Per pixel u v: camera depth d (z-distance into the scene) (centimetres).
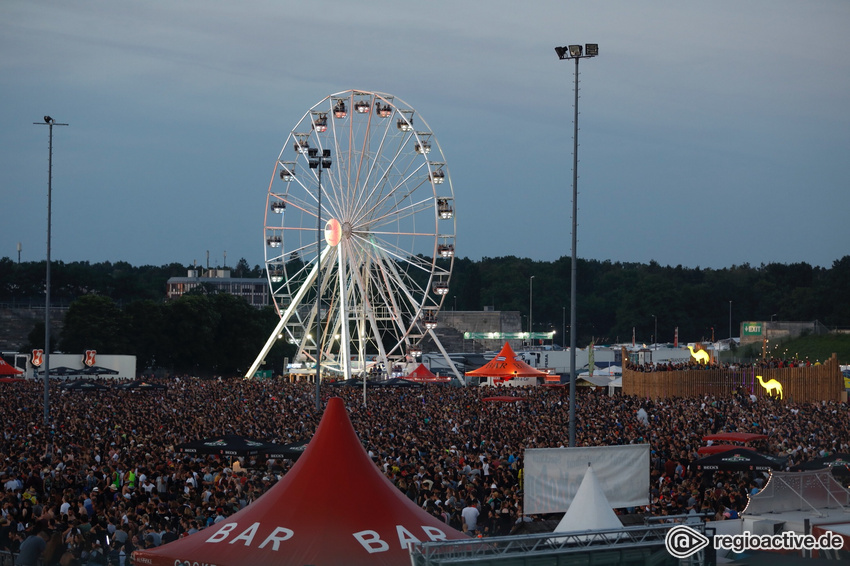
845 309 18412
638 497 2256
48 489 3070
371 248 9569
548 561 1168
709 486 3506
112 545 2223
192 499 2720
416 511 1770
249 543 1655
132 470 3197
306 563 1581
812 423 5191
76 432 4566
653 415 5781
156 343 14550
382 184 9331
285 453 3416
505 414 5794
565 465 2195
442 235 9369
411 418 5359
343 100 9300
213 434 4431
